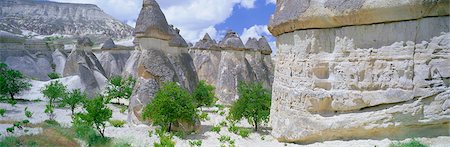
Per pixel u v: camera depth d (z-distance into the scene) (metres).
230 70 24.30
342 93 10.29
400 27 9.49
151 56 14.37
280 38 12.88
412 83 9.42
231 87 23.67
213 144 11.95
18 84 19.77
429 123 9.34
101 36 76.50
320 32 10.72
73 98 16.28
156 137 12.15
